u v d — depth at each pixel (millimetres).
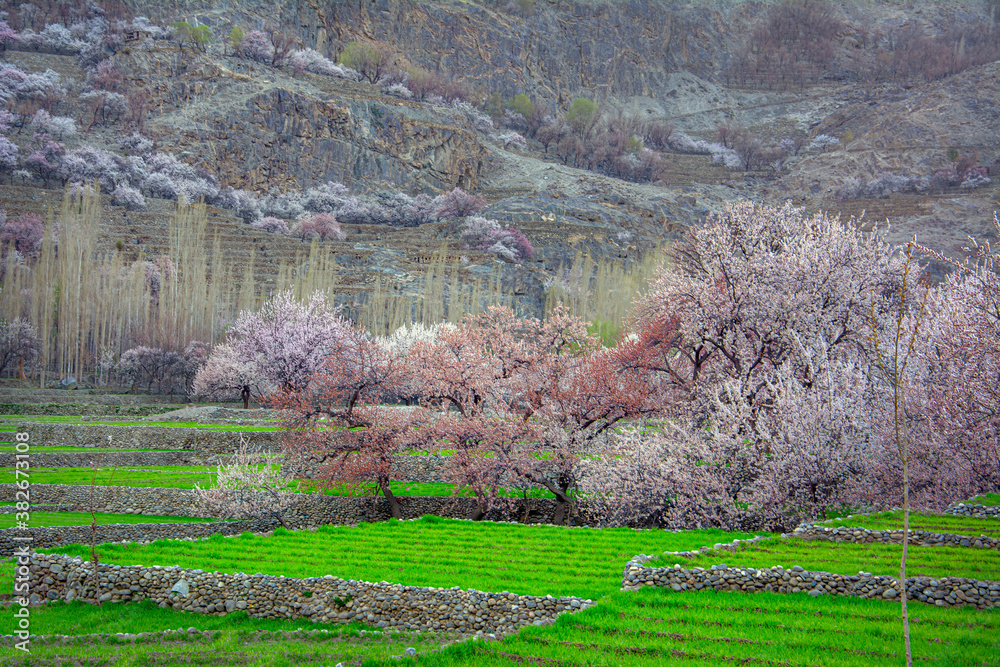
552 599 20719
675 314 42062
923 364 33031
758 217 48250
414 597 21891
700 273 46438
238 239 146125
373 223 178250
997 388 28688
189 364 82875
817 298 39688
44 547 35000
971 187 187500
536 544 28719
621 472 34906
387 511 40594
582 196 191250
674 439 35219
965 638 17234
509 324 47688
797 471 30484
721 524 31812
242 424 59031
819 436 30594
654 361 44312
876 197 195125
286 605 22969
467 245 158000
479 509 39156
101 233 131625
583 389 41062
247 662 18578
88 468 48281
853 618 18844
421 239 163375
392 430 41344
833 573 21062
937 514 27781
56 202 139875
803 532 25453
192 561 26641
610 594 21578
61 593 25031
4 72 174500
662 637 18203
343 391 44844
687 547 27703
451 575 24516
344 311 115062
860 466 30500
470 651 18125
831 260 40875
